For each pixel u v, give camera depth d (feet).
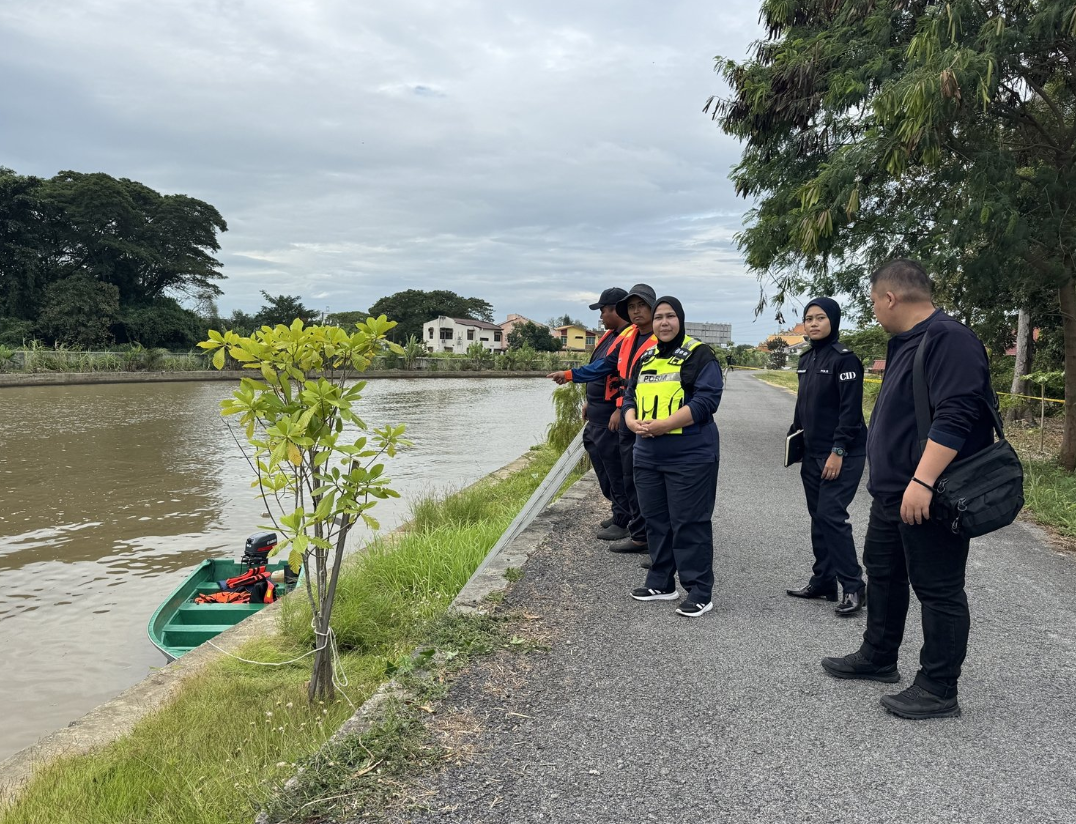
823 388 14.02
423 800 7.93
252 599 20.40
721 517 22.57
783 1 35.76
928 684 9.76
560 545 18.93
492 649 11.96
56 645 19.63
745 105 36.24
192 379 151.84
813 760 8.71
